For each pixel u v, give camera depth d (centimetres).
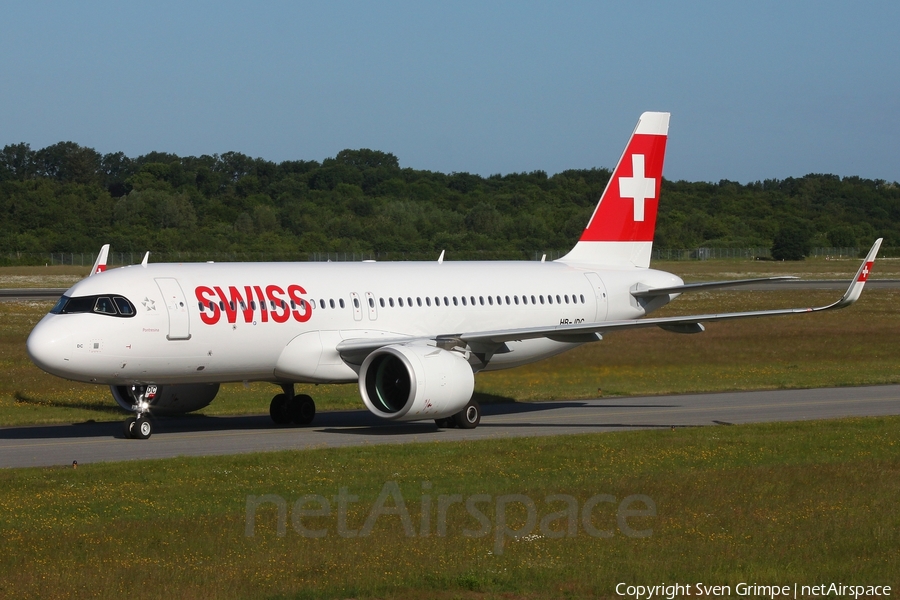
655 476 5444
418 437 7319
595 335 8319
